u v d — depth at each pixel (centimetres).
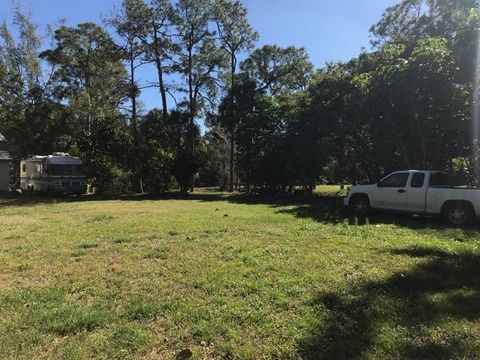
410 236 1043
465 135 1723
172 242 1003
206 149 4716
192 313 532
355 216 1477
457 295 584
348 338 454
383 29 3241
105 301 591
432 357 410
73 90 4409
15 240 1093
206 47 3759
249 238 1037
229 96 3316
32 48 4381
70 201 2491
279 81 3941
